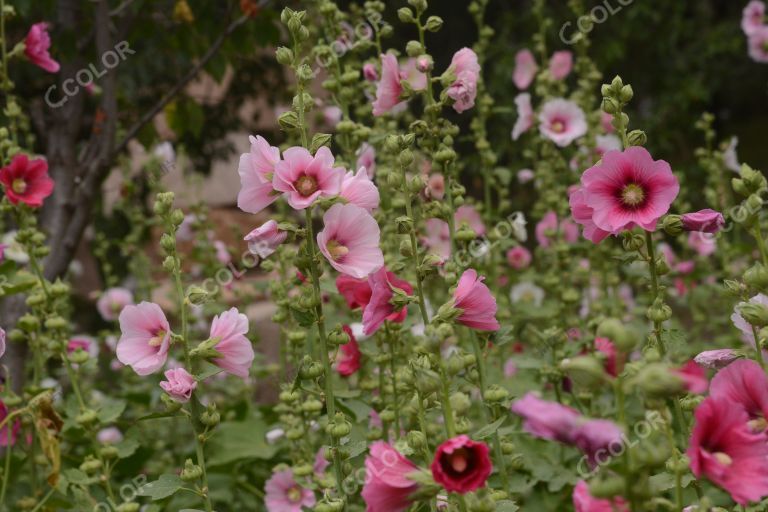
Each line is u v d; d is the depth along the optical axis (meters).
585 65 4.43
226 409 4.32
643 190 1.99
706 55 10.34
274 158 2.10
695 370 1.45
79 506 2.88
